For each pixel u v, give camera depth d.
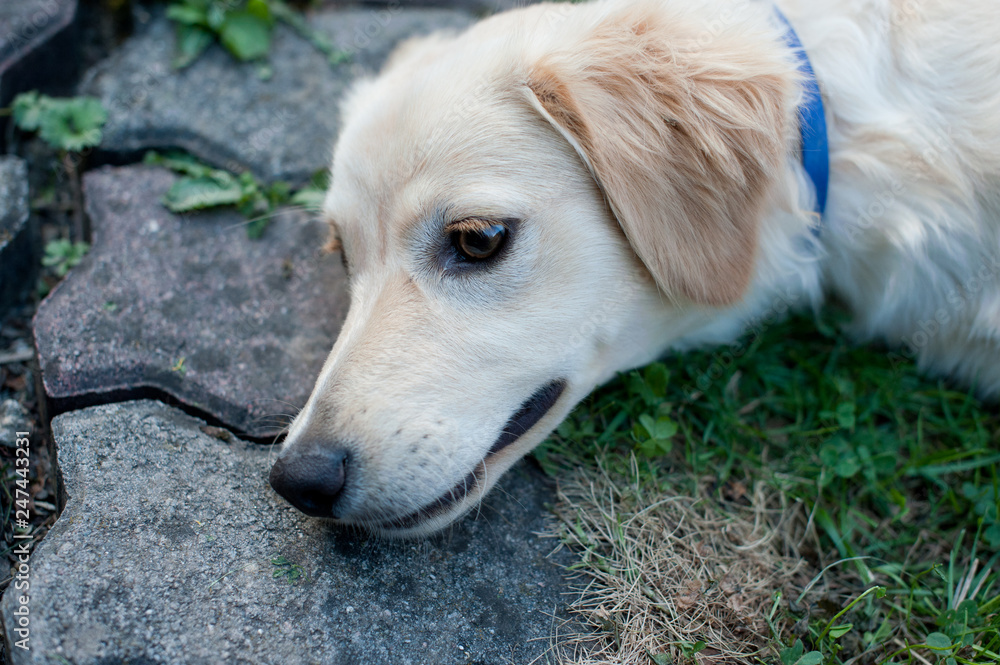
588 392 0.42
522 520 0.41
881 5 0.43
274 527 0.39
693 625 0.39
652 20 0.40
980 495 0.44
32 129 0.55
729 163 0.39
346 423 0.37
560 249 0.38
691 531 0.42
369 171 0.40
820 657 0.38
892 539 0.44
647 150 0.38
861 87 0.43
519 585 0.39
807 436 0.47
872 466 0.45
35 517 0.41
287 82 0.60
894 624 0.41
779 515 0.44
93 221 0.50
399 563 0.39
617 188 0.38
